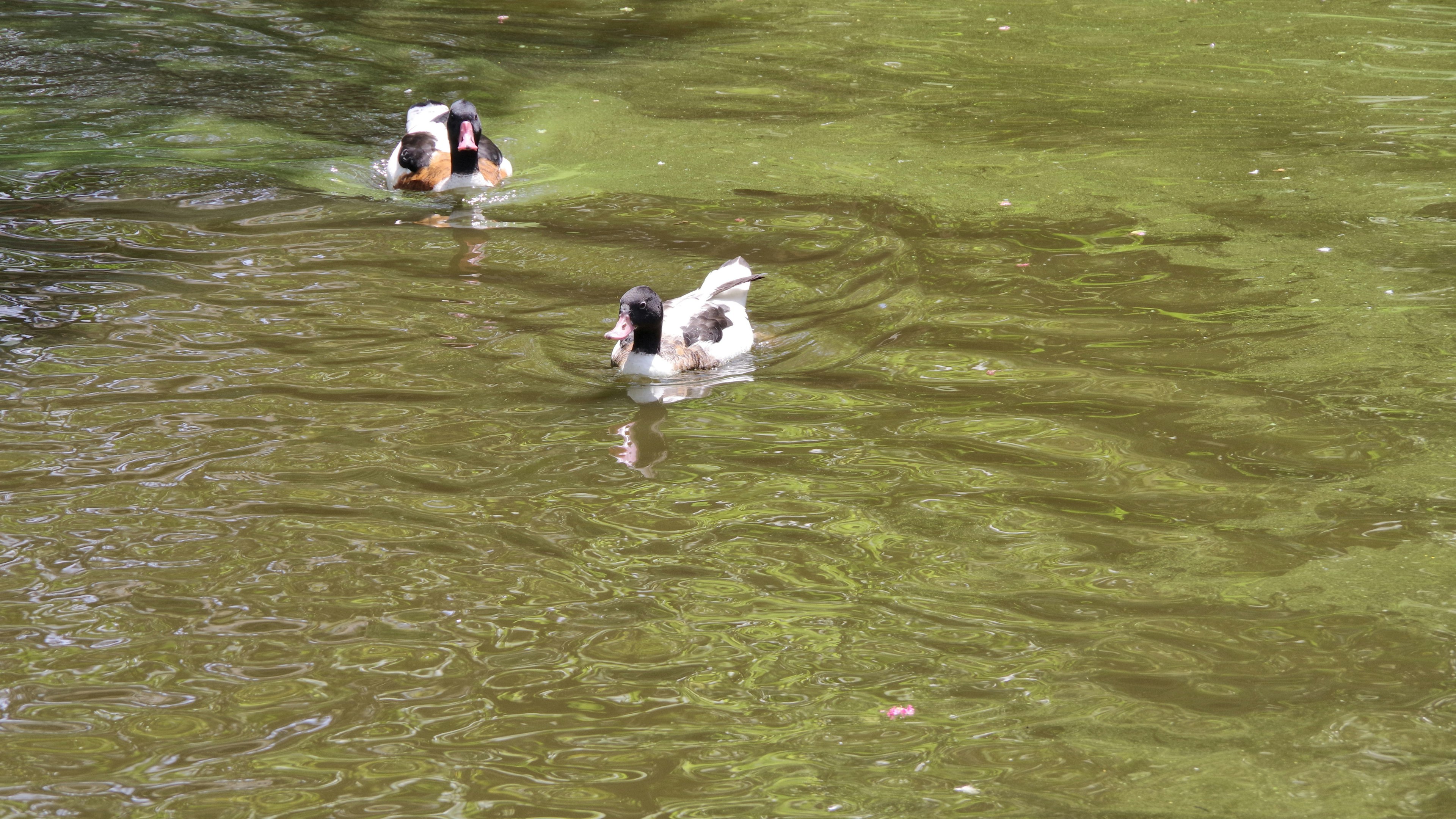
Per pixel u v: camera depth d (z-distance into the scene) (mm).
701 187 14188
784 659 6684
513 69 18703
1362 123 16438
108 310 10727
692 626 6965
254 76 17672
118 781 5727
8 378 9484
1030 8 22844
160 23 19812
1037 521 7988
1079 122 16594
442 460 8680
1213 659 6660
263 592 7172
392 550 7617
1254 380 9766
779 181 14383
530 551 7652
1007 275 11852
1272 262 12039
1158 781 5770
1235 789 5711
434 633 6867
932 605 7152
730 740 6062
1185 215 13328
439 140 14531
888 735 6109
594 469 8625
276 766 5844
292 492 8195
